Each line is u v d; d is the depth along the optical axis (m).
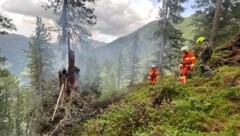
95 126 8.25
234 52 11.16
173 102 7.98
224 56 11.26
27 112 12.36
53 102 12.34
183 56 10.39
